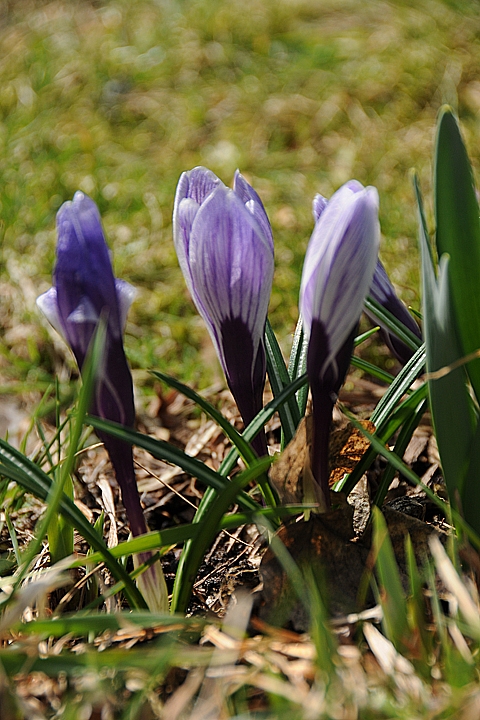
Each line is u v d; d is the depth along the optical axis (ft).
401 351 1.08
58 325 0.90
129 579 0.93
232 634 0.86
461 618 0.90
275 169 2.58
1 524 1.17
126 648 0.92
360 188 0.86
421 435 1.31
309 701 0.81
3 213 2.33
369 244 0.83
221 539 1.16
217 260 0.88
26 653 0.84
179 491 1.30
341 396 1.48
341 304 0.85
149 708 0.86
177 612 0.96
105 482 1.21
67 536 1.01
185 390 0.98
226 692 0.84
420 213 0.90
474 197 0.92
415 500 1.12
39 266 2.10
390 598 0.86
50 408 1.43
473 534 0.90
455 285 0.93
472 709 0.79
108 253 0.89
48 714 0.86
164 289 2.00
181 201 0.91
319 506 0.93
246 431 0.96
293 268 2.01
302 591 0.86
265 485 1.01
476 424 0.96
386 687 0.84
